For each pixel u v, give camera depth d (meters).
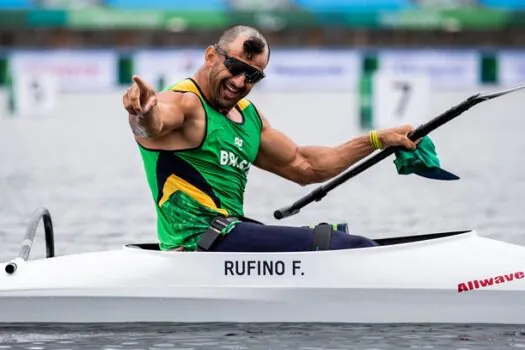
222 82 19.27
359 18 112.31
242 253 19.41
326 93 102.12
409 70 101.56
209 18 112.31
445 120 20.72
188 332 18.97
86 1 111.06
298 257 19.38
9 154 56.41
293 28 115.50
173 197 19.70
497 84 103.69
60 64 102.06
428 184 43.41
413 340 18.31
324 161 21.23
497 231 31.53
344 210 35.97
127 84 102.62
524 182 43.56
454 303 19.38
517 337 18.52
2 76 105.12
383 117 59.38
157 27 114.44
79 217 34.69
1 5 110.25
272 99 95.50
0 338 18.77
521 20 113.00
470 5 112.88
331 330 19.00
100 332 19.11
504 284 19.34
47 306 19.80
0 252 28.09
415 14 112.88
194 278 19.45
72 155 55.84
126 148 59.53
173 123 18.94
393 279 19.31
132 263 19.78
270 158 21.22
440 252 19.58
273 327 19.22
